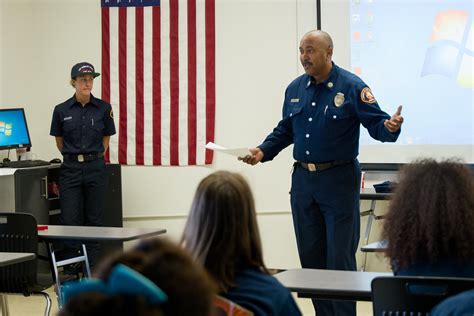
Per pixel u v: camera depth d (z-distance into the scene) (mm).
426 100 6301
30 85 6797
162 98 6773
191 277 848
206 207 1896
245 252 1908
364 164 6406
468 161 6230
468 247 1999
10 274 4199
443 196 1996
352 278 2902
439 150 6285
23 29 6762
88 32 6809
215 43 6727
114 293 793
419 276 2082
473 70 6203
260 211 6727
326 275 2969
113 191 6480
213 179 1937
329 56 4223
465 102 6234
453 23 6234
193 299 836
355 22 6422
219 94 6746
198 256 1868
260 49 6680
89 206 6281
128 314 776
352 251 4254
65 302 827
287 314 1914
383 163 6379
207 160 6762
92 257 5789
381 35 6375
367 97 4133
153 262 857
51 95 6824
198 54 6734
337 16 6453
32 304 5773
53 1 6793
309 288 2686
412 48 6312
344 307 4117
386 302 2223
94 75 6254
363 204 6477
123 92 6797
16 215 4137
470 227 1983
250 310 1845
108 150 6824
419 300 2184
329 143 4160
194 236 1895
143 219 6832
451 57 6246
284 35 6641
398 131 3945
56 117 6258
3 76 6633
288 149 6695
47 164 6301
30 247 4121
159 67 6758
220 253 1874
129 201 6832
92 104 6297
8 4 6664
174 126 6773
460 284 2033
